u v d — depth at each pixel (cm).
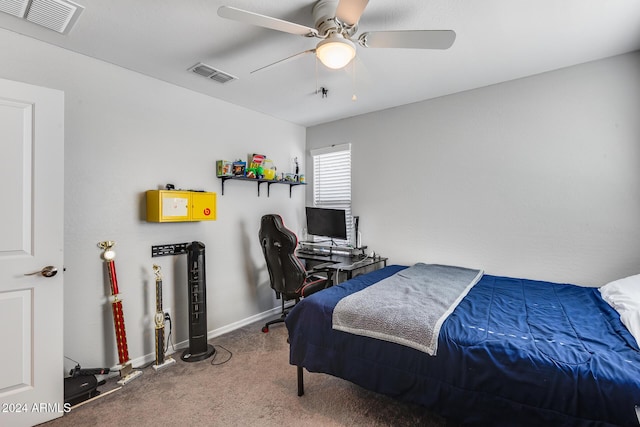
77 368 206
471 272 263
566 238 243
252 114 343
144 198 250
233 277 321
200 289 258
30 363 175
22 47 191
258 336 300
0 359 167
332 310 183
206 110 297
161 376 227
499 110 271
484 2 164
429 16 177
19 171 173
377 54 220
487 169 277
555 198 246
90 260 219
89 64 220
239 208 329
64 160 207
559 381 120
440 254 305
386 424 173
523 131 259
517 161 262
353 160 367
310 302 194
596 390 113
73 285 211
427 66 239
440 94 297
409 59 228
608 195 226
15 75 188
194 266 257
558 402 119
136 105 246
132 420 179
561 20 180
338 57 164
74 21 178
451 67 241
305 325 192
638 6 167
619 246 223
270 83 271
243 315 331
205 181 296
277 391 206
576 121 238
